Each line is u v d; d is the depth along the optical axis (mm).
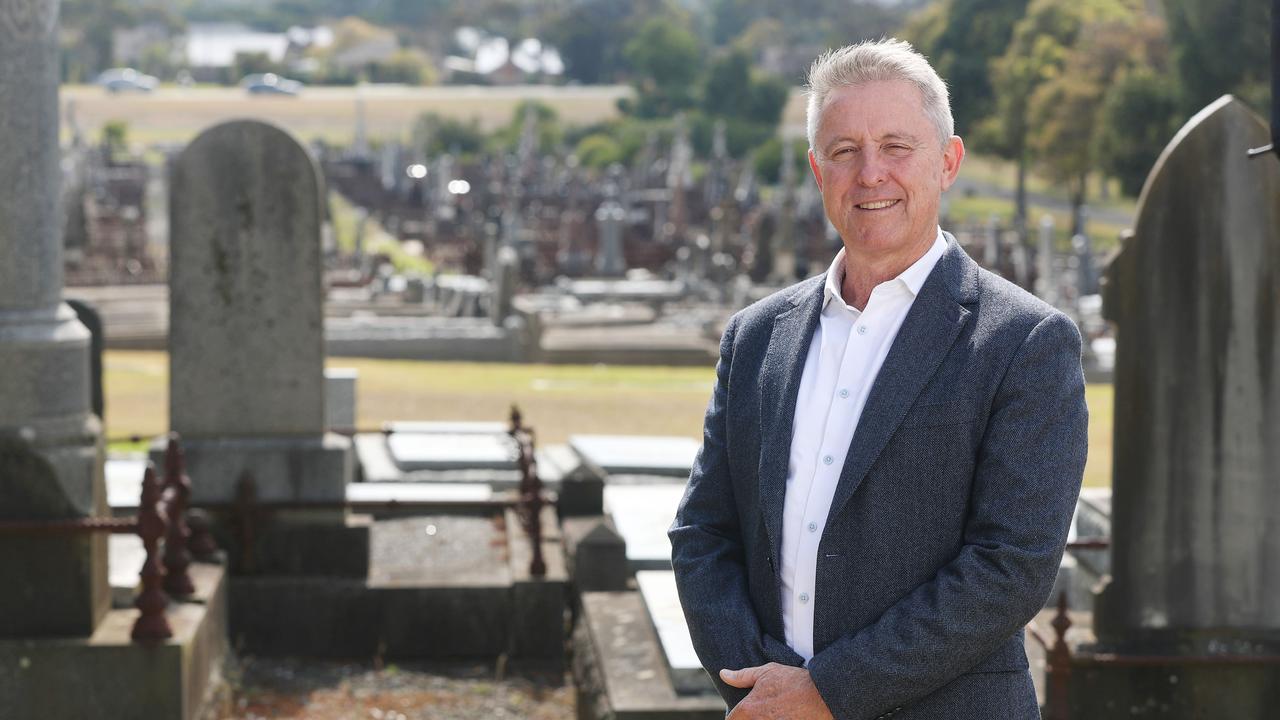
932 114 2750
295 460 7555
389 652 7242
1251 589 4930
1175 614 4984
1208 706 4879
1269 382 4859
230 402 7590
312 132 126938
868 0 167500
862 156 2725
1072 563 6828
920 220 2744
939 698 2650
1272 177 4805
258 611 7262
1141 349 4957
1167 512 4969
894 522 2652
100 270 39625
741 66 121188
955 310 2701
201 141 7480
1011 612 2547
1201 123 4820
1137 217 4934
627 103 139875
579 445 10617
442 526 8562
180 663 5461
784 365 2848
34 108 5461
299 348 7605
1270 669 4859
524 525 7859
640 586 6238
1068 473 2582
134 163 81062
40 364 5492
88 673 5430
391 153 77188
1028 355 2607
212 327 7562
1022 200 76688
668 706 4969
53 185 5590
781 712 2600
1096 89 63438
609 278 41062
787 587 2779
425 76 190875
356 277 38250
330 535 7457
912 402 2650
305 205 7562
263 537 7441
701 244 39062
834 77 2779
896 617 2584
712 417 3016
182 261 7527
